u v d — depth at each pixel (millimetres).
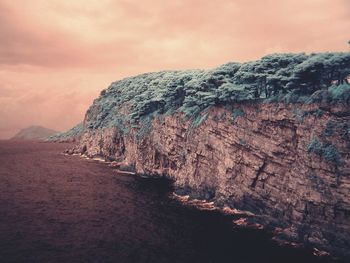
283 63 68688
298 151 57312
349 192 48594
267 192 63281
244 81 74938
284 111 61594
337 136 52000
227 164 72500
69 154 189125
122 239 53156
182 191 85375
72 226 58531
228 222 62812
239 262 45250
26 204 72000
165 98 114625
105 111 176500
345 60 57969
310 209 53281
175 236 55031
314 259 46656
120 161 146750
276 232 57094
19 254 45156
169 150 105688
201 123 83438
